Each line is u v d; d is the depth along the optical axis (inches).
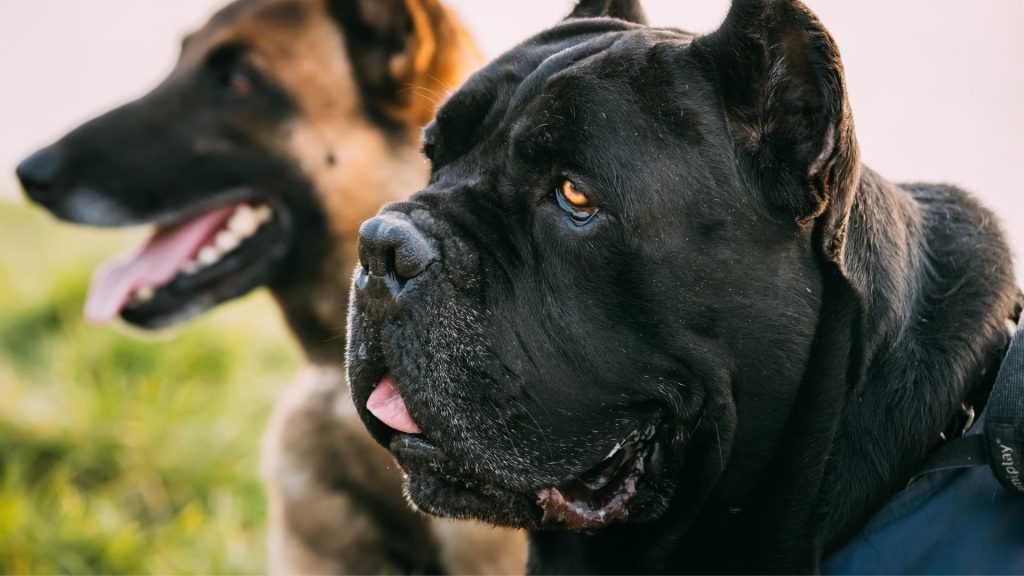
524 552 175.5
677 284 102.7
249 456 223.8
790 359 105.3
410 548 183.6
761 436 107.7
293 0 189.9
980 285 111.7
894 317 108.3
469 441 105.7
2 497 200.4
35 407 225.5
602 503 110.3
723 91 103.9
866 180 111.3
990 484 106.0
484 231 106.7
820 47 99.0
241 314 290.4
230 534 200.2
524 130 106.3
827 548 111.5
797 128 101.2
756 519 111.0
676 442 106.5
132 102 197.6
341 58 189.0
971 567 102.8
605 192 102.5
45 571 188.1
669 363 104.5
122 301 193.6
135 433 220.7
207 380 250.2
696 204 102.4
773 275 103.7
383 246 104.4
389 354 105.7
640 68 105.3
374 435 113.4
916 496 108.5
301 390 194.4
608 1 138.9
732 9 102.3
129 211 190.9
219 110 189.9
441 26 192.1
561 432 105.8
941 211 118.9
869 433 108.1
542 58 116.5
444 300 104.7
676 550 114.3
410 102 190.4
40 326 278.8
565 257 104.5
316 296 193.9
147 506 211.8
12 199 460.4
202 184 190.9
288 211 191.2
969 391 108.9
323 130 188.5
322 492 186.1
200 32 196.4
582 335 104.3
